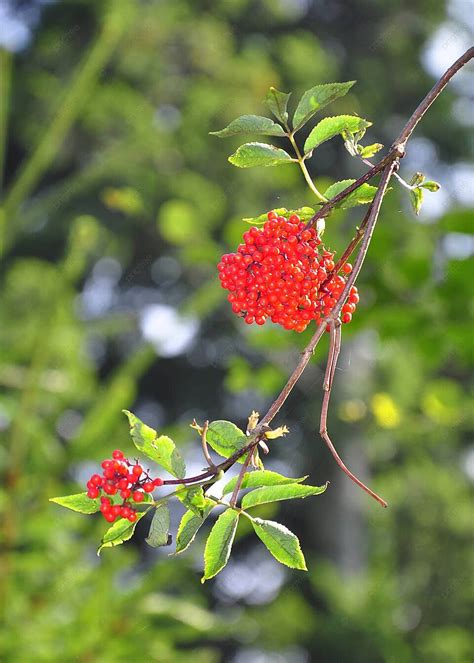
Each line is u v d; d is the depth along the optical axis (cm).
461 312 529
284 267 259
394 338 545
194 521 234
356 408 1133
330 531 1608
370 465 1692
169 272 1658
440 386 712
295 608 1284
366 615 1254
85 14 1608
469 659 1336
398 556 1653
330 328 244
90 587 544
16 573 529
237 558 1717
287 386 238
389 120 1789
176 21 1558
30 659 509
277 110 266
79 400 592
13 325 650
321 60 1661
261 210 1512
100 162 635
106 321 583
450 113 1795
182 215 678
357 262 249
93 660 506
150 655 532
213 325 1575
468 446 1700
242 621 559
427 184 266
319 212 262
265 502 238
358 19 1781
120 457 239
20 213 589
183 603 537
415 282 525
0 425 555
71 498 239
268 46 1725
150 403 1822
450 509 1652
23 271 1150
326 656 1226
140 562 1055
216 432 240
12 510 512
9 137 1625
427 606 1499
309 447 1580
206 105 1539
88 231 576
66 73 1584
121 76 1546
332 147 1686
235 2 1680
